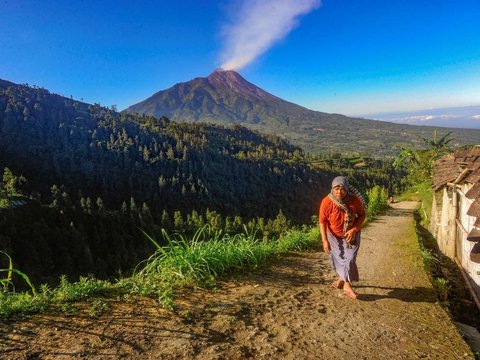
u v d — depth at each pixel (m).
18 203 63.16
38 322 2.83
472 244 6.04
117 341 2.68
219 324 3.20
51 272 49.22
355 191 4.12
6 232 51.75
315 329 3.34
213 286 4.25
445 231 8.38
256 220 93.69
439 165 10.35
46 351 2.44
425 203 18.47
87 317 3.01
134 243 66.06
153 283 3.95
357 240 4.16
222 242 5.56
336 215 4.14
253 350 2.81
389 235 10.73
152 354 2.56
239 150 168.62
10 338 2.55
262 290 4.36
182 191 102.56
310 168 136.50
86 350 2.51
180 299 3.66
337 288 4.73
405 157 33.06
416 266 6.35
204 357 2.61
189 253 4.58
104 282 3.93
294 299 4.14
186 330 2.99
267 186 117.50
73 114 160.38
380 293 4.62
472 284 5.89
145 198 101.25
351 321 3.60
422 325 3.62
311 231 9.57
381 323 3.61
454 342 3.29
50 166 110.94
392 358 2.91
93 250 59.75
